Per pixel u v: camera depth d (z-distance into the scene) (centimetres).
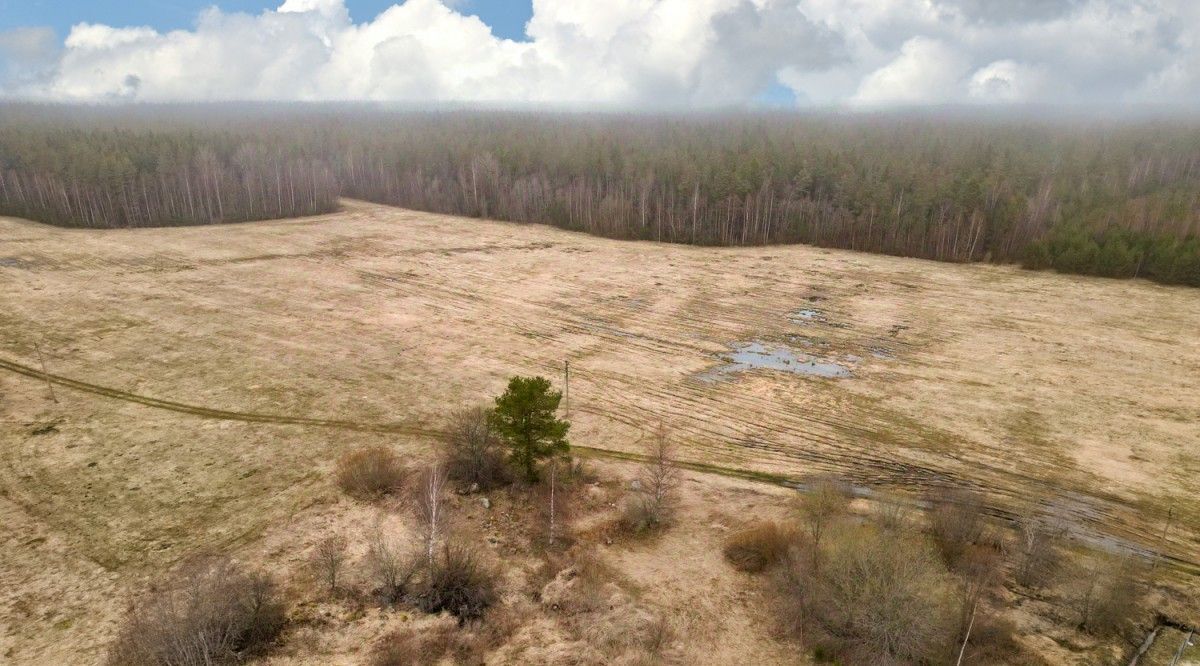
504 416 3023
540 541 2678
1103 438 3653
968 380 4450
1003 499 3089
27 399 3800
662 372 4581
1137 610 2320
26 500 2855
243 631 2089
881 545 2303
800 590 2295
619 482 3172
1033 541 2581
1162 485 3203
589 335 5294
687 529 2814
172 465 3167
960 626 2142
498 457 3136
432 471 3022
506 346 4981
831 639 2144
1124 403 4072
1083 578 2445
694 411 3994
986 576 2453
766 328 5538
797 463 3419
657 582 2459
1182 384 4334
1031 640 2164
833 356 4922
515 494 2977
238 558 2495
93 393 3919
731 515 2922
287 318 5422
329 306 5800
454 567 2384
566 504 2941
